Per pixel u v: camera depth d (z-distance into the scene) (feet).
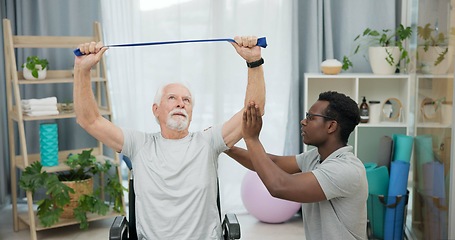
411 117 14.65
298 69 15.71
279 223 15.20
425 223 12.68
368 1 15.74
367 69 15.94
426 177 12.58
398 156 14.01
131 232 9.89
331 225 8.64
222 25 15.84
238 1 15.76
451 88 10.50
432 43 12.17
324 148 8.94
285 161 9.55
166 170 9.18
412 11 14.66
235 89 16.08
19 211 16.12
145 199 9.18
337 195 8.41
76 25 16.02
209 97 16.11
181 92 9.52
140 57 15.96
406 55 14.76
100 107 15.69
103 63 15.23
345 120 8.76
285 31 15.79
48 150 14.70
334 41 16.03
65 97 16.40
